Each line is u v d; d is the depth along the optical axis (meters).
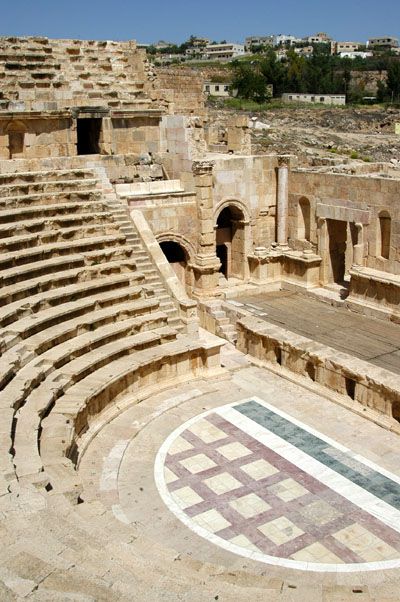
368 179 28.97
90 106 31.00
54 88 31.64
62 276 23.45
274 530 15.05
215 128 44.16
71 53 33.56
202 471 17.58
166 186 31.45
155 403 21.64
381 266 29.19
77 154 33.25
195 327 24.88
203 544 14.55
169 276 25.78
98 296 23.70
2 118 29.00
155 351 22.72
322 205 31.53
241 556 14.14
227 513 15.71
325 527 15.15
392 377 20.50
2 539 10.55
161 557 11.70
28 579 9.38
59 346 20.97
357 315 29.20
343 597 10.21
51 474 14.65
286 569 13.69
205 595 9.55
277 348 24.27
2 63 30.91
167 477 17.28
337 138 69.19
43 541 10.57
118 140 32.28
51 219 25.22
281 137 65.94
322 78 133.88
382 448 18.78
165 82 39.72
